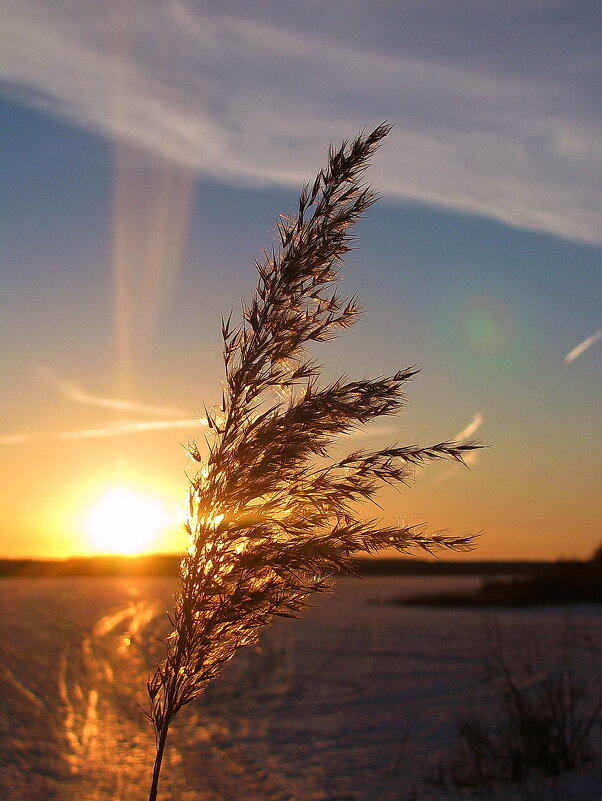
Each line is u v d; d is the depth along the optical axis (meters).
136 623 36.62
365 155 2.77
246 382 2.66
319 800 8.18
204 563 2.56
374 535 2.50
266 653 23.28
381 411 2.57
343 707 14.14
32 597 63.06
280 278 2.73
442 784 8.34
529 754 8.70
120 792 8.79
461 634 26.92
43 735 12.30
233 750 10.95
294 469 2.58
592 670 14.08
